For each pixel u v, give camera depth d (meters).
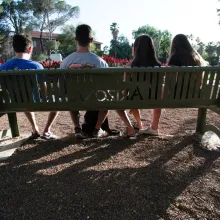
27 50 3.43
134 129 3.94
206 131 3.53
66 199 2.17
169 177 2.51
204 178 2.47
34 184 2.42
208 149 3.18
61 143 3.49
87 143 3.47
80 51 3.28
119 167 2.74
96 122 3.52
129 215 1.96
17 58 3.32
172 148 3.23
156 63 3.45
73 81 2.67
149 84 2.71
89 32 3.24
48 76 2.65
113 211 2.01
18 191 2.30
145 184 2.38
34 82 2.72
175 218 1.91
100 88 2.71
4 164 2.85
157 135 3.69
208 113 5.51
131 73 2.64
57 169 2.71
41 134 3.93
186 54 3.32
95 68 2.54
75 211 2.02
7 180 2.49
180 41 3.38
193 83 2.76
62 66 3.31
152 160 2.91
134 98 2.79
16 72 2.59
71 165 2.80
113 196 2.20
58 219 1.94
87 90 2.72
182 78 2.72
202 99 2.87
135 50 3.49
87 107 2.82
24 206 2.09
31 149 3.29
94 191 2.28
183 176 2.52
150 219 1.91
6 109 2.91
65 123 4.77
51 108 2.85
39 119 5.13
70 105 2.81
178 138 3.57
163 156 3.00
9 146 3.38
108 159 2.95
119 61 8.20
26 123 4.77
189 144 3.35
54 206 2.08
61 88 2.72
